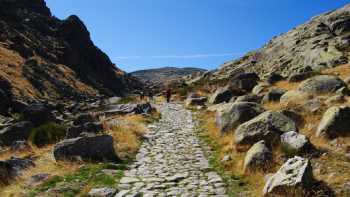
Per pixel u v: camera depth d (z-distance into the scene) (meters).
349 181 13.66
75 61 139.25
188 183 16.23
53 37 148.62
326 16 104.00
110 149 20.50
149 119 34.50
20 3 161.75
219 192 14.86
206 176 17.20
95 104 55.50
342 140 18.12
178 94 64.56
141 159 20.94
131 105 42.75
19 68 103.56
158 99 61.97
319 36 93.06
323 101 25.52
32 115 36.28
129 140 24.44
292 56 89.69
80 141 20.19
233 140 21.16
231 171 17.58
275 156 17.19
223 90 43.62
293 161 14.12
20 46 119.25
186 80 136.62
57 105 49.50
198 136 27.02
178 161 20.20
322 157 16.44
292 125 19.64
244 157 18.06
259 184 15.02
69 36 151.50
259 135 19.42
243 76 48.66
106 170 18.16
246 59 118.44
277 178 13.54
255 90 42.56
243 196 14.24
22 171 17.75
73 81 120.88
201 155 21.36
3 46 114.75
